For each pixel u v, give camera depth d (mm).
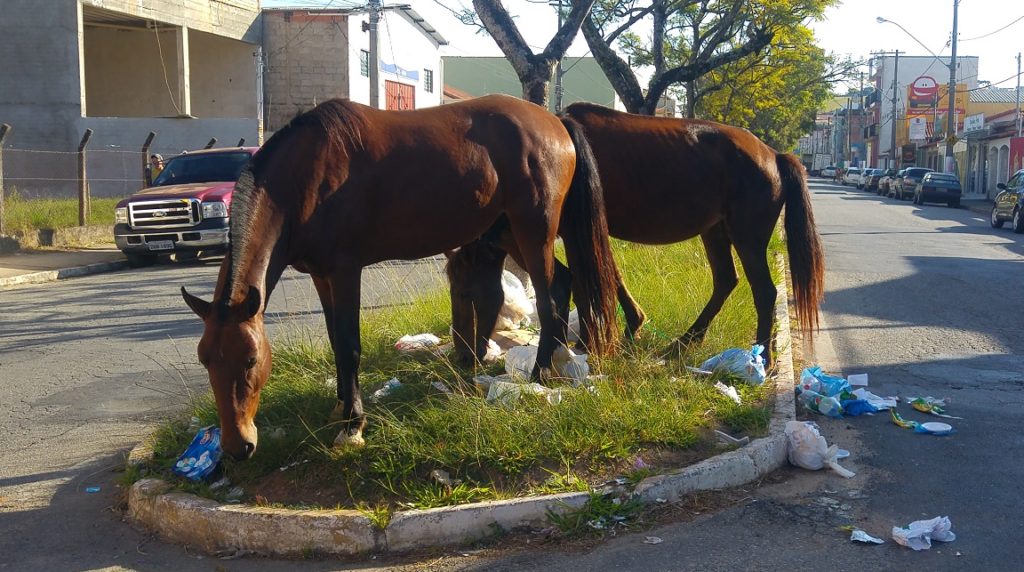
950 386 7641
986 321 10438
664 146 7207
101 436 6805
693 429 5672
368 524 4664
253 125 28984
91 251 19156
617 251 12266
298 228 5340
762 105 32125
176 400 7652
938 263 16062
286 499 5062
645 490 4969
